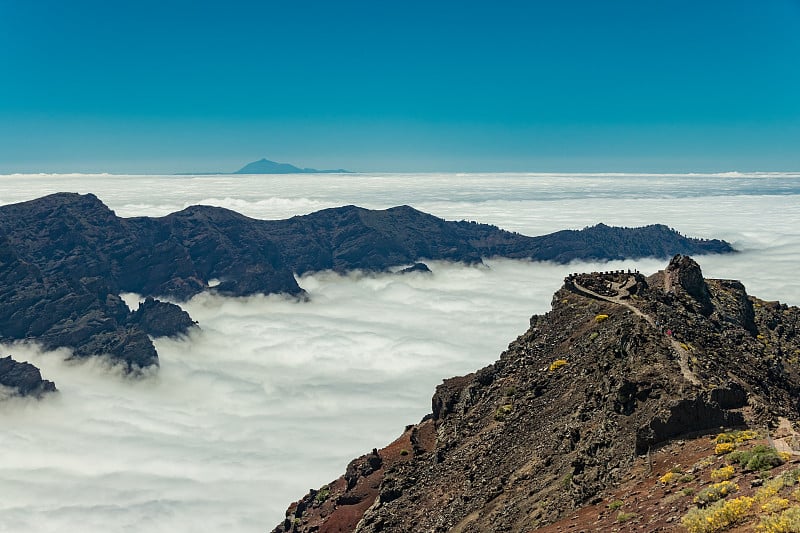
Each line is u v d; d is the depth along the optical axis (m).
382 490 74.56
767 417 43.19
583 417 53.69
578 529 37.53
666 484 38.25
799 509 27.42
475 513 54.81
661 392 47.72
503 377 79.44
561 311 84.38
